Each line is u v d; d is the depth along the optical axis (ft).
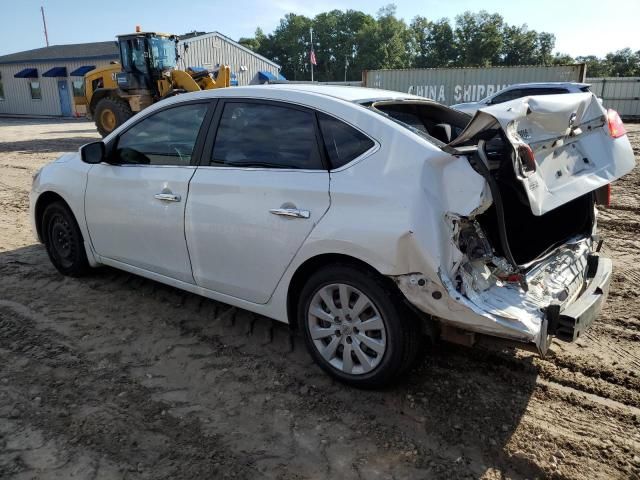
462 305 8.50
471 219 8.65
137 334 12.42
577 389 10.39
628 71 279.08
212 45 101.65
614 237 20.44
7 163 40.32
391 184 8.94
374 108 10.29
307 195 9.84
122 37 51.96
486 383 10.54
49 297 14.38
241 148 11.17
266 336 12.40
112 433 8.99
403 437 9.00
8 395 10.02
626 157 11.16
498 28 284.20
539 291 9.39
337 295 10.11
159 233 12.49
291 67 322.96
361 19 308.40
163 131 12.62
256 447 8.74
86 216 14.32
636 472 8.26
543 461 8.48
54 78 112.06
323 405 9.84
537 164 9.14
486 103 51.88
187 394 10.15
